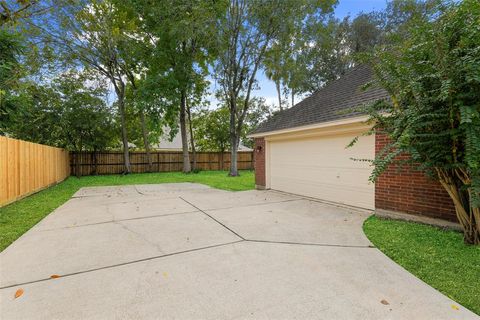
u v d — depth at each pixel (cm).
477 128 304
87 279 281
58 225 498
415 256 334
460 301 236
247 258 337
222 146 2316
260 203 723
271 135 954
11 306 230
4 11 410
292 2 1321
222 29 1409
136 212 612
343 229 466
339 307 228
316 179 772
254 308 227
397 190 534
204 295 248
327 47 1576
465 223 371
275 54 1484
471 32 309
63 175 1388
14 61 818
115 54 1612
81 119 1510
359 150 628
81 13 1358
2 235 431
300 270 301
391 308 226
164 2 1455
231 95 1584
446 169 358
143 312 222
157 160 1980
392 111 408
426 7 395
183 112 1836
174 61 1716
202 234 441
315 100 912
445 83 308
